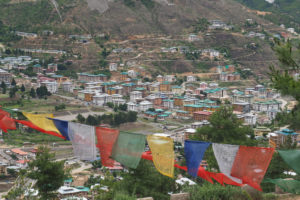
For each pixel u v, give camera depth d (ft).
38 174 115.96
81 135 69.21
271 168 123.75
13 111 76.13
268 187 115.85
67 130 70.18
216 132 163.22
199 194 94.73
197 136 166.71
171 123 652.07
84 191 260.21
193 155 67.36
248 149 66.59
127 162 67.31
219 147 67.00
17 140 491.72
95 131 68.74
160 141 67.31
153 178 118.62
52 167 117.08
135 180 117.60
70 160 422.41
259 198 95.76
